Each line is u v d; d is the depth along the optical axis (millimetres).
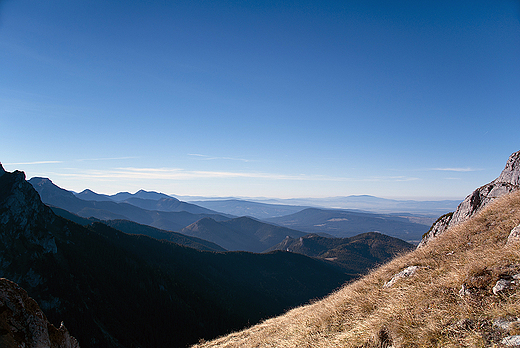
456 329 5270
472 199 18109
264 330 15586
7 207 91375
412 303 6977
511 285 5688
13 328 4793
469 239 10266
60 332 5883
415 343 5574
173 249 186250
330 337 8031
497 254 7234
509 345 4375
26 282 77250
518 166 16031
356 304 9219
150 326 89062
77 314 76562
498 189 16578
